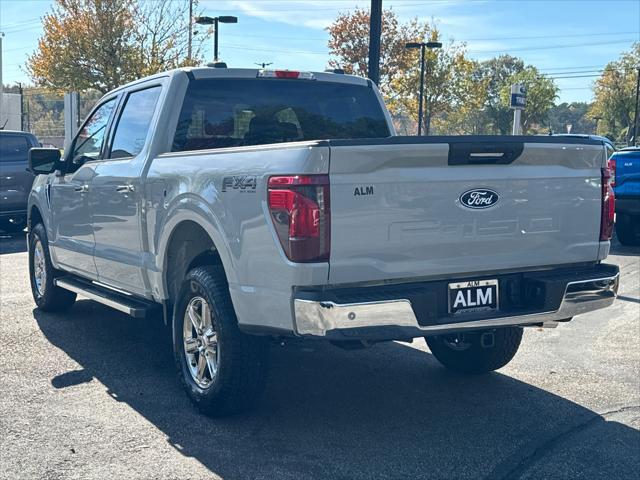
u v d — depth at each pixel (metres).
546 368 5.96
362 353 6.37
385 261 4.10
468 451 4.31
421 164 4.15
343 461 4.15
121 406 4.98
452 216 4.25
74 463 4.07
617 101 81.38
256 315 4.23
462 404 5.10
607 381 5.63
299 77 6.07
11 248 12.70
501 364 5.60
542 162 4.54
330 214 3.93
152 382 5.50
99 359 6.07
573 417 4.88
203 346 4.81
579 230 4.73
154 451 4.25
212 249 4.90
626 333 7.14
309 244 3.91
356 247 4.02
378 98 6.48
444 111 51.78
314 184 3.90
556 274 4.68
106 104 6.62
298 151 3.96
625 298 8.78
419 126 39.31
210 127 5.67
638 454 4.29
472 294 4.41
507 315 4.39
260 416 4.83
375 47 13.25
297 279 3.94
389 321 3.99
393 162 4.06
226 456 4.20
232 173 4.36
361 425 4.70
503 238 4.43
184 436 4.48
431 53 49.00
